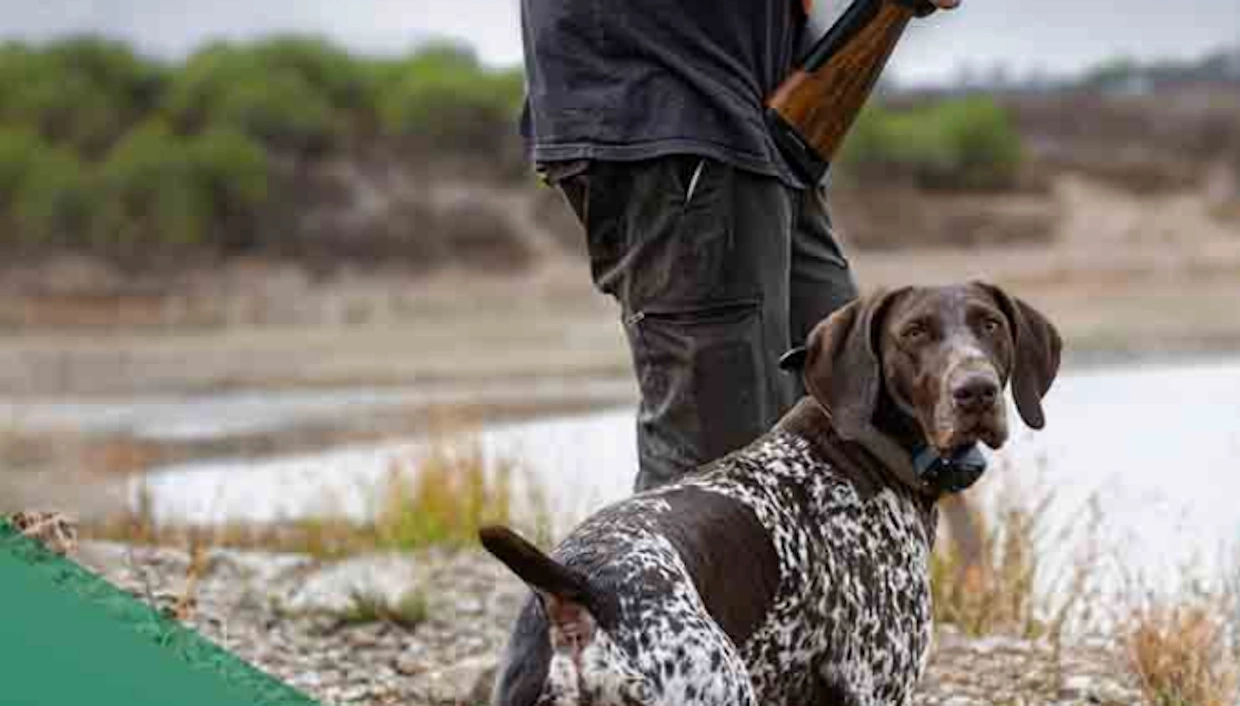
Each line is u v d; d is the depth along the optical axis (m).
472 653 10.06
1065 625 10.38
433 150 69.75
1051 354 6.79
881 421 6.74
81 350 47.09
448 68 75.31
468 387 35.56
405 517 13.34
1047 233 70.38
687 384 7.45
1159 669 9.09
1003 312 6.70
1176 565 10.89
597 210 7.57
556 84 7.50
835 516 6.59
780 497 6.51
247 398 35.56
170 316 54.44
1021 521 11.53
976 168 76.50
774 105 7.59
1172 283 57.19
